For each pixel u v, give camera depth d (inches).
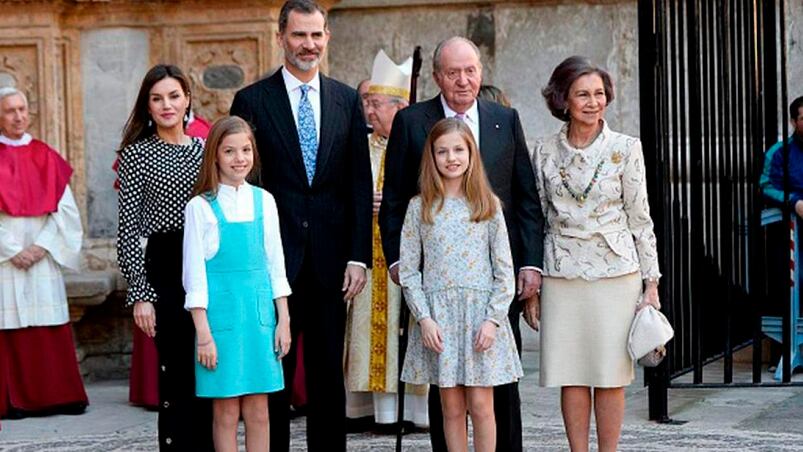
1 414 685.3
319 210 505.7
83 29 784.3
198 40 773.3
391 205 498.3
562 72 486.9
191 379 493.0
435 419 508.4
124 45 781.3
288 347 482.9
